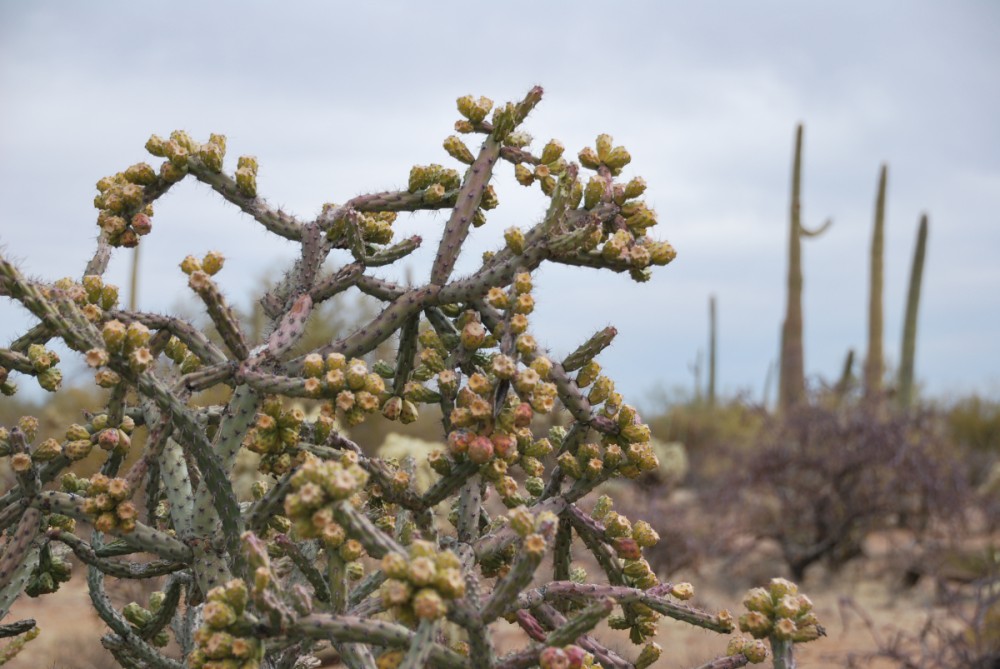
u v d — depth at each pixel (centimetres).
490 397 206
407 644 172
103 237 245
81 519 212
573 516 223
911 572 945
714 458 1456
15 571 218
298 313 228
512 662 179
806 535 1088
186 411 204
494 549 215
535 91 245
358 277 239
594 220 224
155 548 210
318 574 215
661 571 1005
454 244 234
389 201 248
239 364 214
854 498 1030
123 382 204
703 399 2175
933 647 720
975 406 1727
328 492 169
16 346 221
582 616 177
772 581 205
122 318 224
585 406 222
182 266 207
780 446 1094
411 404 234
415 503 212
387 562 159
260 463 213
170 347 251
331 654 438
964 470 1117
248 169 241
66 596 832
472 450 199
